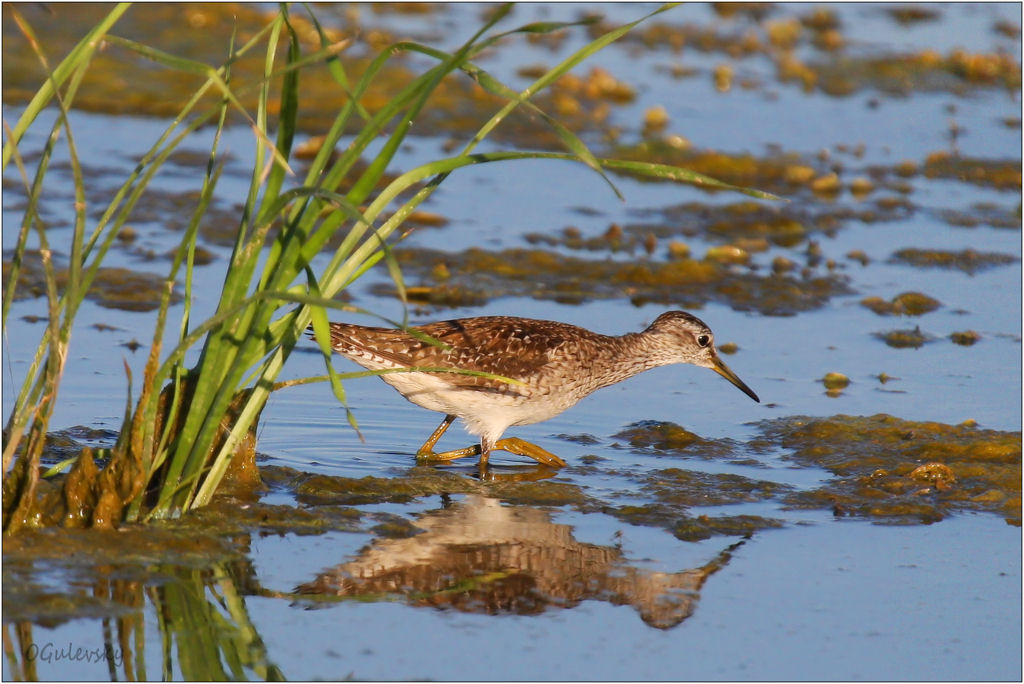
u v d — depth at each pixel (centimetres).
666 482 1221
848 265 1953
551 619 929
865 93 2931
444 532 1086
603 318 1688
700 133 2556
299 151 2225
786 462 1289
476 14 3219
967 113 2817
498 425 1281
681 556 1048
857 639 902
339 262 1016
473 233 1994
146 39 2678
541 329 1331
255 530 1050
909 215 2192
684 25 3347
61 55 2570
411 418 1398
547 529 1102
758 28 3369
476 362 1264
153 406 988
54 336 955
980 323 1722
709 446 1329
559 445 1341
